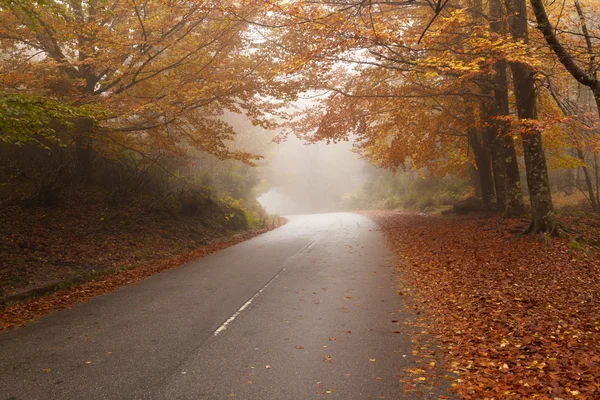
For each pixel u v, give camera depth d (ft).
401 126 64.90
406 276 32.55
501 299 24.53
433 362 16.34
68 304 27.61
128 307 26.09
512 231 44.55
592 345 17.38
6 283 30.35
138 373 15.94
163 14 45.34
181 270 39.14
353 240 57.93
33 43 53.36
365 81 57.31
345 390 14.30
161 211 58.85
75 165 56.24
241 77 53.21
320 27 32.81
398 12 50.29
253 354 17.69
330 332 20.31
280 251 50.11
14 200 45.93
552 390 13.61
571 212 61.16
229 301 26.78
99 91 54.08
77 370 16.31
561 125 57.00
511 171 53.98
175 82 50.19
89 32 44.24
